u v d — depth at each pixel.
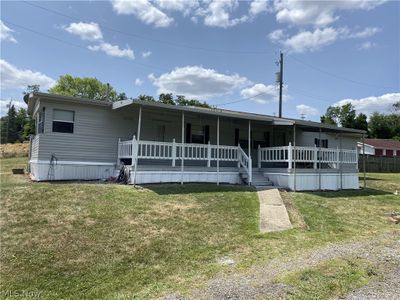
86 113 13.59
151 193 10.75
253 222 8.80
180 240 7.07
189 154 14.96
